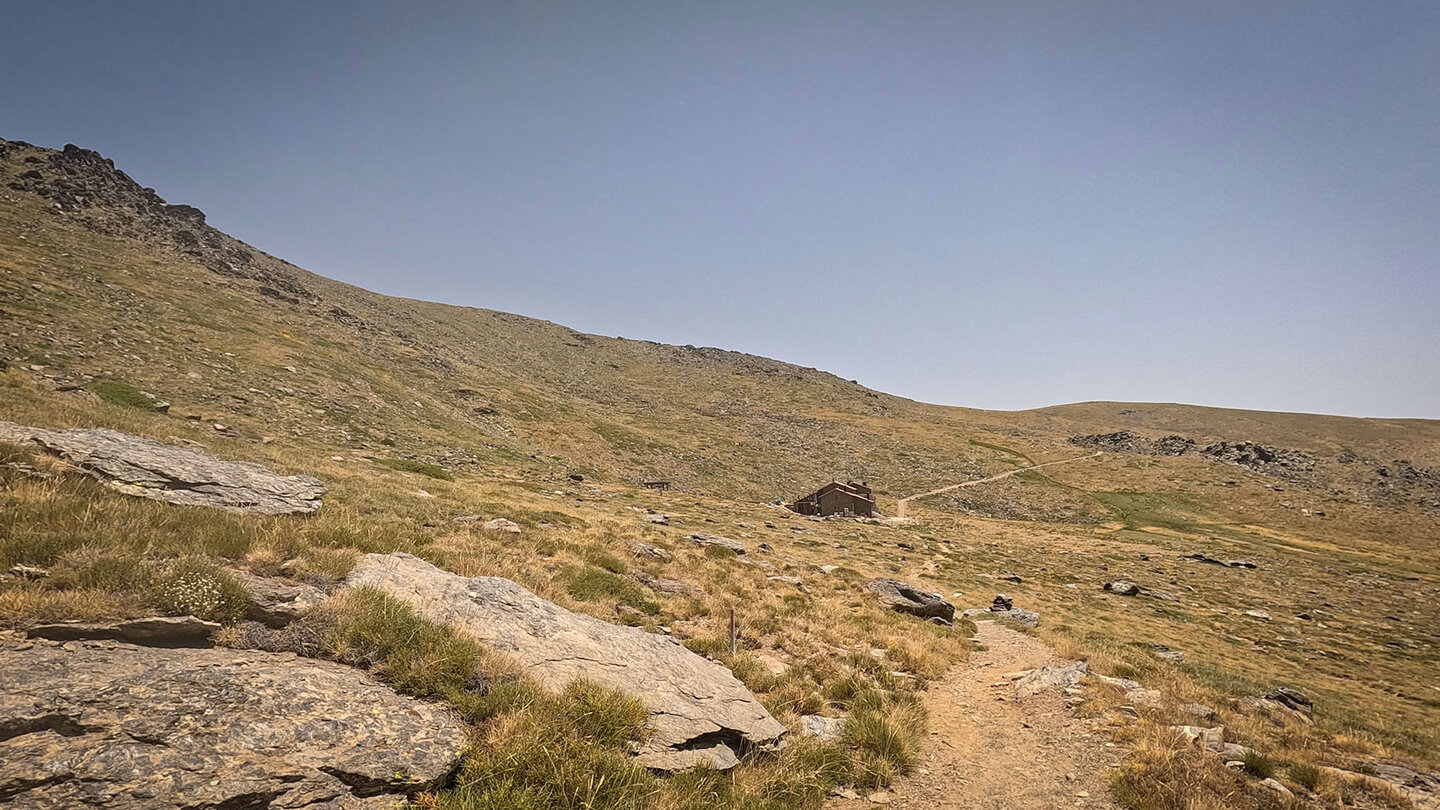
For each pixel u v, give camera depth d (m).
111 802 4.86
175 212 135.12
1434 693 33.12
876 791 10.05
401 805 5.81
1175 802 9.90
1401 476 149.62
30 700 5.53
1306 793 10.59
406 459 50.25
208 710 6.10
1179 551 76.69
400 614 9.08
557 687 8.75
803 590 26.66
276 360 68.56
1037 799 10.34
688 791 7.64
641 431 125.25
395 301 196.50
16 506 10.35
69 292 59.91
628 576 20.66
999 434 178.12
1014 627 28.91
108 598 7.74
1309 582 65.19
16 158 111.44
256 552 10.86
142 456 14.77
